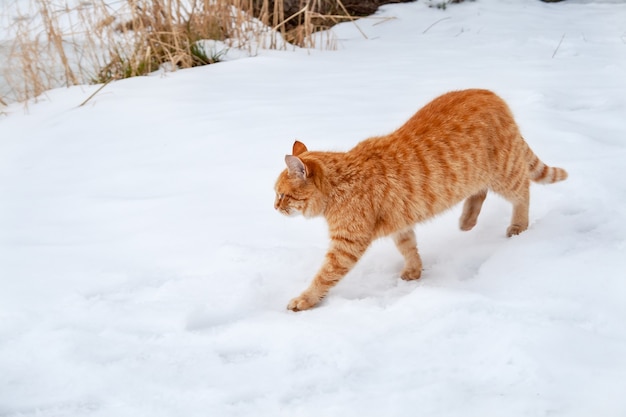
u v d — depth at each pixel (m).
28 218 4.59
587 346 2.93
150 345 3.19
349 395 2.75
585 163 4.69
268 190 4.78
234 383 2.88
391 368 2.91
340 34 9.10
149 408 2.75
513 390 2.70
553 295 3.35
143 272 3.88
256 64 7.54
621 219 3.96
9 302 3.59
